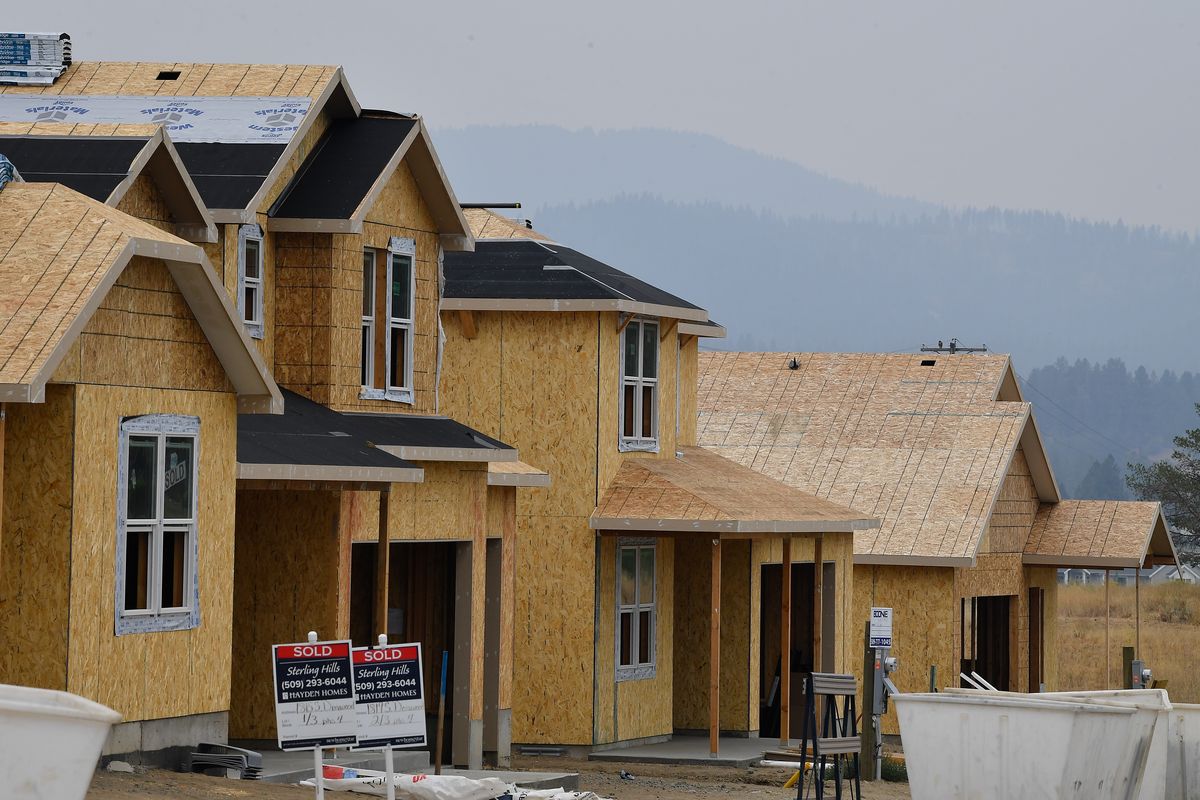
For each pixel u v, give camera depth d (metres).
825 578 91.81
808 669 98.19
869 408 110.00
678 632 90.25
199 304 50.16
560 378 80.56
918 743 50.34
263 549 60.47
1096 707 49.25
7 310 44.16
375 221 67.50
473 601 67.38
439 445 64.06
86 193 54.47
